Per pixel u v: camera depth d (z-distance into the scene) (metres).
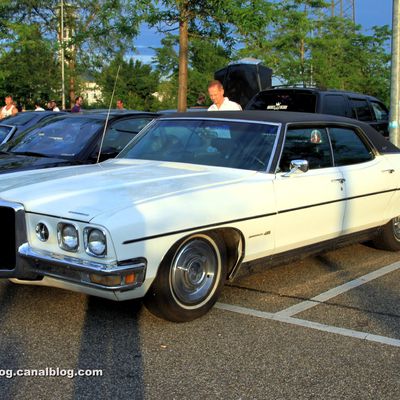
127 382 3.40
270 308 4.64
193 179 4.53
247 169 4.86
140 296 3.94
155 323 4.27
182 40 10.70
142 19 10.50
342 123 5.72
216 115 5.52
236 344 3.94
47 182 4.42
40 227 3.96
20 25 21.88
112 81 35.34
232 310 4.57
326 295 4.98
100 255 3.68
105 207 3.81
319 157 5.34
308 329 4.22
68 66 32.56
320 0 24.27
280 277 5.48
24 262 4.02
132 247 3.73
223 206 4.28
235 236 4.48
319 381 3.44
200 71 35.22
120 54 21.48
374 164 5.90
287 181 4.85
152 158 5.45
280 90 11.62
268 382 3.42
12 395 3.23
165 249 3.92
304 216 4.97
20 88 31.27
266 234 4.65
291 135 5.09
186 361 3.68
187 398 3.23
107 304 4.61
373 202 5.80
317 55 25.22
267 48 23.53
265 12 10.43
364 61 30.22
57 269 3.88
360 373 3.55
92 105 37.59
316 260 6.11
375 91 30.89
